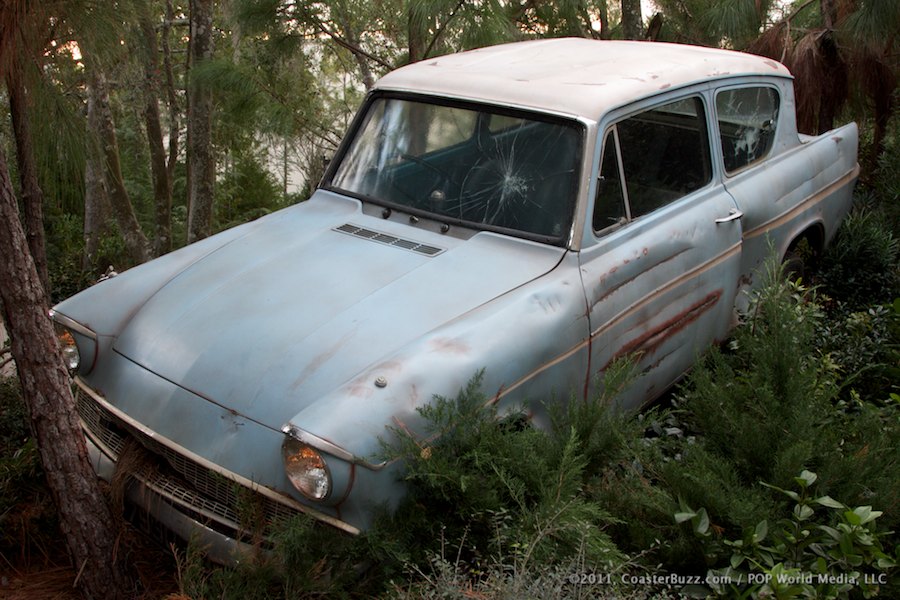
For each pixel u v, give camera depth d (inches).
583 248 161.9
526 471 131.0
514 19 334.3
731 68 205.9
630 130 176.1
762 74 214.5
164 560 152.1
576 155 166.9
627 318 167.3
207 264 170.6
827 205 230.8
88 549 137.2
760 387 148.7
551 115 171.8
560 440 140.0
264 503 132.7
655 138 181.9
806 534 126.4
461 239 169.0
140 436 144.3
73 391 172.7
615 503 138.0
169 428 140.4
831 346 200.5
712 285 189.8
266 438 133.0
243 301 155.9
